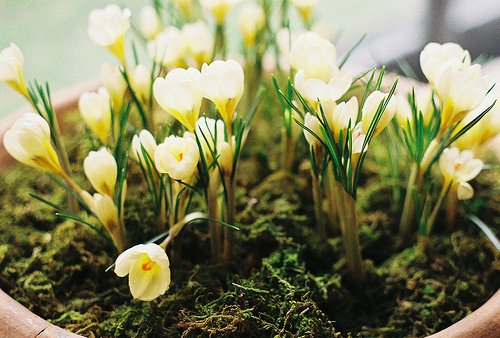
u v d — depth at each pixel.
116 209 0.57
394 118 0.63
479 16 1.04
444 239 0.65
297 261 0.61
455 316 0.59
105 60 1.04
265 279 0.59
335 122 0.53
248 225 0.66
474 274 0.62
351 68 0.75
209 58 0.65
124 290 0.61
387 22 1.13
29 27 1.07
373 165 0.72
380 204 0.69
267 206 0.67
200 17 0.72
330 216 0.65
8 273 0.61
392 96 0.53
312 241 0.64
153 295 0.51
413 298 0.61
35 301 0.60
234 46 1.05
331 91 0.53
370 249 0.66
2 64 0.57
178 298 0.58
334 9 1.19
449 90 0.54
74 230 0.64
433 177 0.64
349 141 0.53
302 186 0.69
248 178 0.71
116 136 0.66
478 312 0.53
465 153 0.58
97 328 0.57
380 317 0.60
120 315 0.58
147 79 0.62
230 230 0.59
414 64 1.01
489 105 0.59
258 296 0.57
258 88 0.73
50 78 0.99
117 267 0.50
